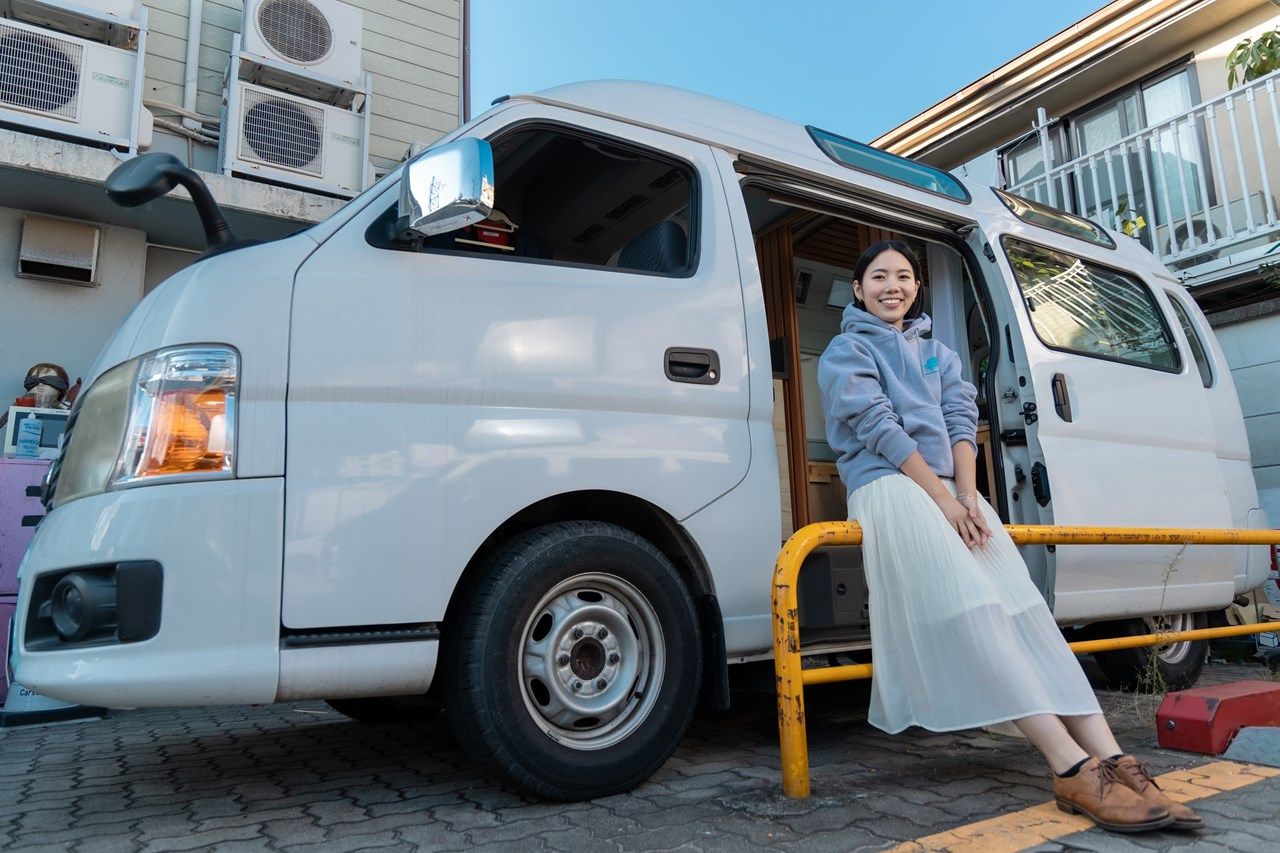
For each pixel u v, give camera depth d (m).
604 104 2.91
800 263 4.98
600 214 3.37
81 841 2.14
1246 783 2.39
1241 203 7.89
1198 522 4.13
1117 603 3.79
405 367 2.31
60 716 4.12
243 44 6.27
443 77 7.64
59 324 5.58
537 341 2.50
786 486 4.27
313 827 2.22
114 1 5.70
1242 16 8.36
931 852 1.88
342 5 6.71
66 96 5.48
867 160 3.57
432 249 2.50
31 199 5.38
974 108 10.24
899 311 2.71
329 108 6.52
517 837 2.08
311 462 2.17
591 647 2.47
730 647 2.67
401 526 2.21
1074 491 3.59
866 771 2.67
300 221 5.96
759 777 2.63
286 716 4.25
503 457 2.37
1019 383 3.65
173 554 2.02
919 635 2.29
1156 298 4.63
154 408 2.12
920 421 2.51
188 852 2.03
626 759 2.40
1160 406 4.17
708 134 3.11
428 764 3.00
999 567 2.37
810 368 4.98
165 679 1.97
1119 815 1.94
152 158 2.46
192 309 2.22
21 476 4.41
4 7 5.49
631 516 2.75
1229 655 5.58
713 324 2.84
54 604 2.11
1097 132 9.62
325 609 2.11
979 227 3.81
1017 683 2.13
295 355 2.21
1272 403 6.57
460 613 2.33
